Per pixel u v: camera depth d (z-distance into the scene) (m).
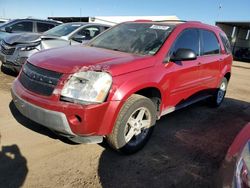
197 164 3.75
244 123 5.61
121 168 3.43
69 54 3.80
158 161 3.69
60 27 8.19
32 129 4.16
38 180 3.03
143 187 3.12
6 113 4.66
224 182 2.12
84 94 3.12
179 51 4.14
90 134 3.22
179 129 4.88
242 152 2.19
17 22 10.27
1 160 3.32
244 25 27.81
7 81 6.57
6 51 6.61
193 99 5.17
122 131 3.48
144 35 4.52
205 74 5.30
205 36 5.36
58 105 3.12
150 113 3.84
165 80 4.02
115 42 4.56
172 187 3.19
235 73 14.66
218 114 6.04
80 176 3.18
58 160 3.44
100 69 3.27
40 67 3.45
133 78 3.48
